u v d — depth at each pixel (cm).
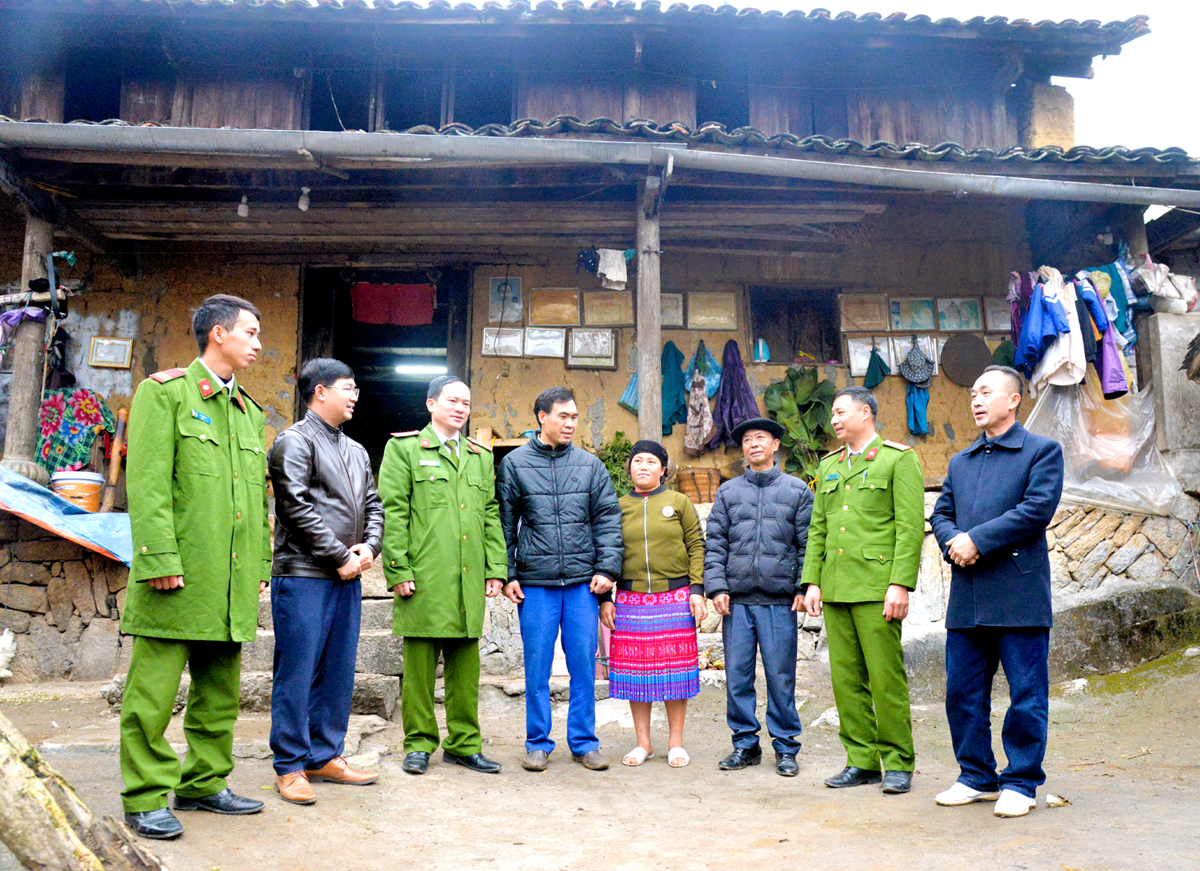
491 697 529
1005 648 330
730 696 430
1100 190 709
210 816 307
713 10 866
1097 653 585
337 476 361
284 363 880
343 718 364
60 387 844
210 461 308
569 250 907
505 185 710
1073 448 730
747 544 435
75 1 805
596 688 537
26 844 197
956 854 271
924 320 925
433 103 915
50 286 694
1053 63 974
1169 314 747
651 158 657
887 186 700
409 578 391
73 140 623
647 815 334
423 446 409
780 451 877
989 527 327
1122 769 396
